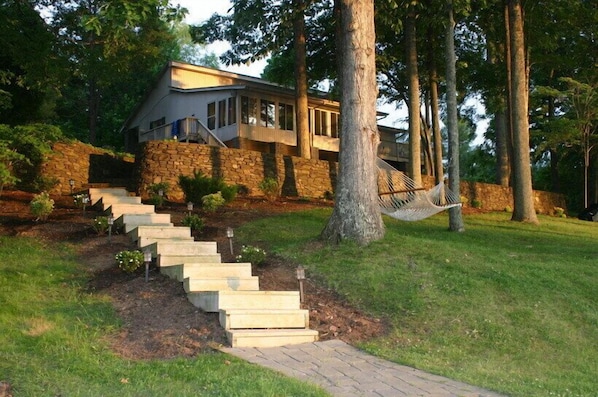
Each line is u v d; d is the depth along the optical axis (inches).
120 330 305.9
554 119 1158.3
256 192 773.3
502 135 1163.9
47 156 664.4
